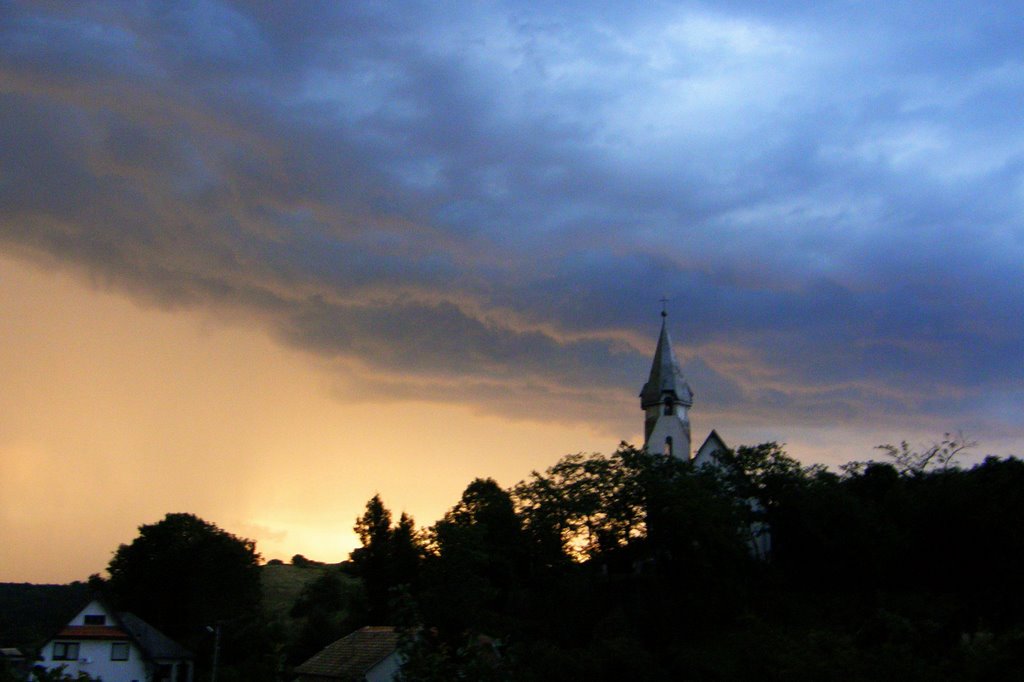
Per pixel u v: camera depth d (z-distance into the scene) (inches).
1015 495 3211.1
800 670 2089.1
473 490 4087.1
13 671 946.7
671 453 4517.7
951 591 3122.5
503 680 754.8
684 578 3408.0
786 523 3634.4
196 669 3186.5
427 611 2815.0
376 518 4360.2
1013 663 1806.1
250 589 4018.2
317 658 2613.2
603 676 2623.0
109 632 2881.4
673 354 4662.9
